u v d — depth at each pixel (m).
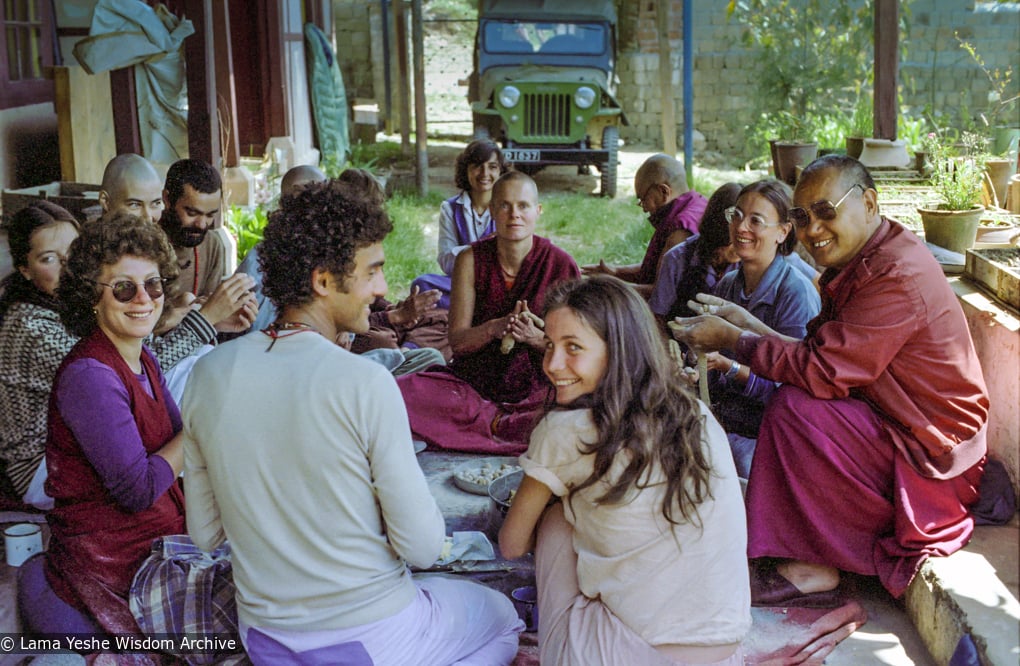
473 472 4.27
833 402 3.52
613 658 2.58
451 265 6.29
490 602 3.07
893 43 7.33
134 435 3.04
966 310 4.16
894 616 3.44
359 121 15.30
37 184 7.57
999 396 3.83
